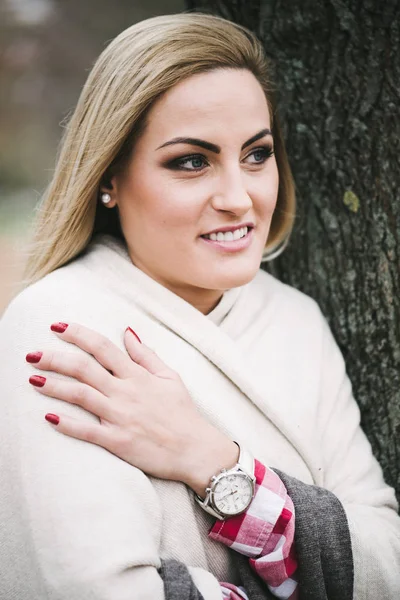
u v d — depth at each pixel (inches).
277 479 55.6
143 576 48.7
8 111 281.4
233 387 61.1
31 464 50.9
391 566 59.1
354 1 70.7
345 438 66.6
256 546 54.4
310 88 74.6
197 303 64.0
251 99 57.5
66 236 61.9
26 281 65.1
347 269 75.0
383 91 71.4
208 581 51.3
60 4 260.4
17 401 53.1
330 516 56.0
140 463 52.7
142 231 59.6
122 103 56.7
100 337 54.3
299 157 76.5
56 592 48.0
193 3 81.6
